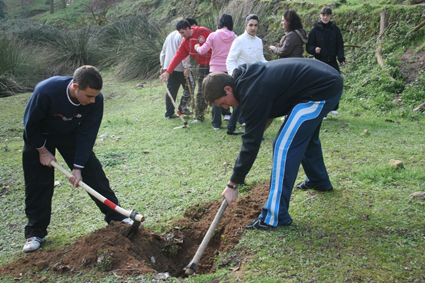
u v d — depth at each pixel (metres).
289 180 3.11
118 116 7.95
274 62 3.03
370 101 7.14
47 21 26.11
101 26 15.15
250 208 3.62
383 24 8.51
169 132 6.71
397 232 3.03
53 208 4.14
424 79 7.00
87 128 3.18
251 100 2.79
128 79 11.94
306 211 3.49
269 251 2.94
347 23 9.38
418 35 7.96
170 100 7.46
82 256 2.99
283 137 3.03
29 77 11.55
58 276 2.85
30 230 3.38
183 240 3.39
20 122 7.79
